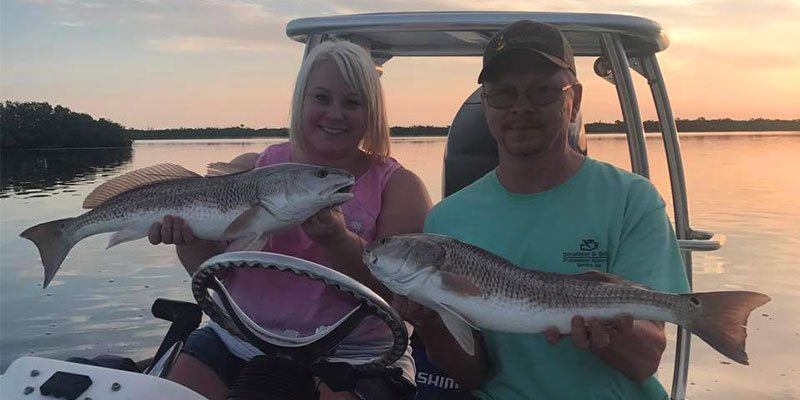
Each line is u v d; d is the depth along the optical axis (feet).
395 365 9.00
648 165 12.17
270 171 8.96
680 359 11.60
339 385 6.11
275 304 9.32
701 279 29.63
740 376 17.75
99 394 5.74
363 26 11.74
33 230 10.12
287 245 9.63
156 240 9.44
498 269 7.39
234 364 9.22
